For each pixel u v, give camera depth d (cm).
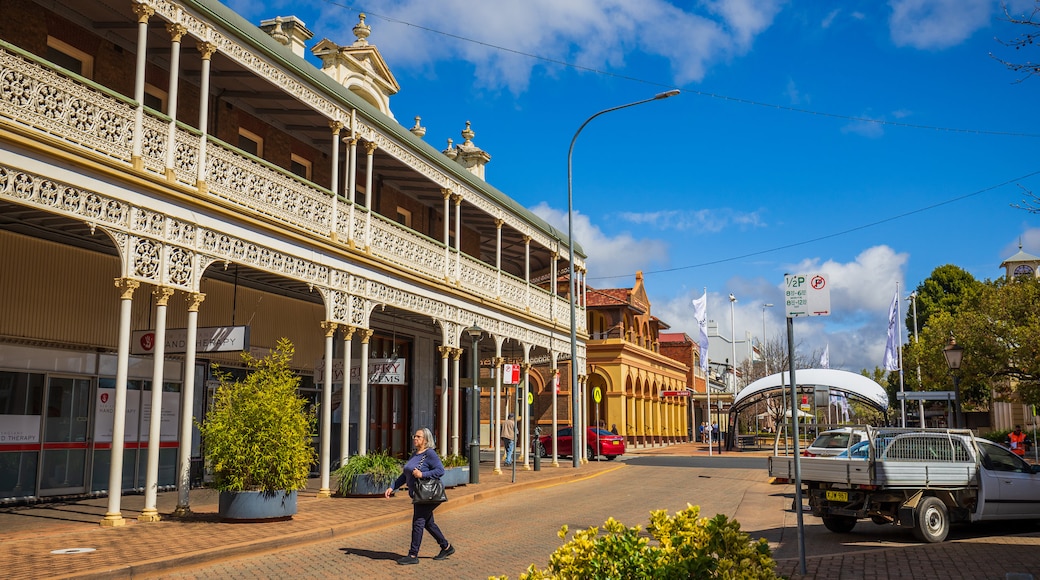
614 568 557
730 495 2095
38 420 1510
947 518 1288
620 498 1994
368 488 1719
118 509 1233
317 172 2181
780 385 3247
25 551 1002
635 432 5128
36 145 1110
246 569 1006
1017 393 3541
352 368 2050
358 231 1869
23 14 1394
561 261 3359
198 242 1395
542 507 1780
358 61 2397
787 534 1385
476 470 2195
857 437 1650
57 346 1538
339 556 1112
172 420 1820
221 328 1449
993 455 1388
